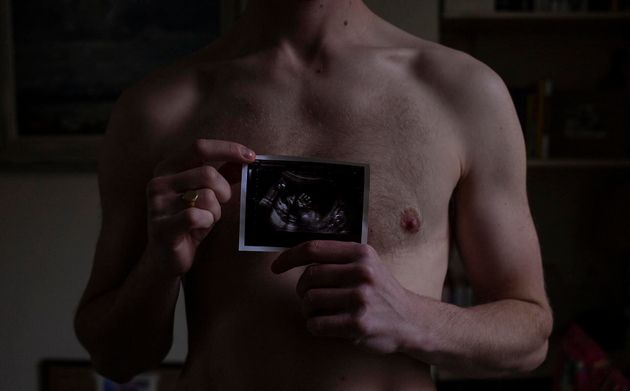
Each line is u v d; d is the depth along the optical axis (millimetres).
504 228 843
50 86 2061
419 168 815
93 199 2100
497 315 799
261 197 774
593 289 2482
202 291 831
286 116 826
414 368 814
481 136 840
